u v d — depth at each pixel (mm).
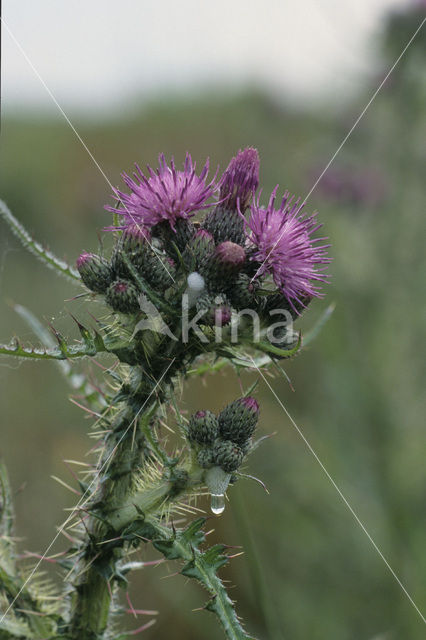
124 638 327
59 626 324
